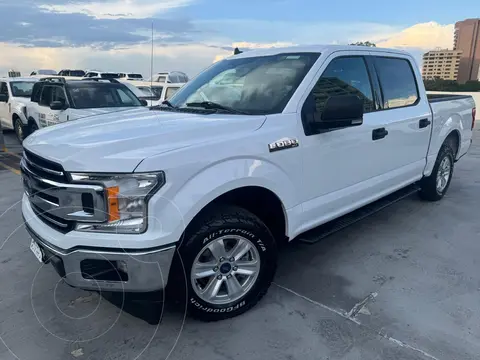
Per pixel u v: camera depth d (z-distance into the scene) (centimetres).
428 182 511
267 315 281
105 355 241
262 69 345
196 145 243
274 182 278
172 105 361
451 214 489
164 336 258
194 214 237
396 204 528
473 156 884
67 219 229
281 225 303
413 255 377
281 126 287
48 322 271
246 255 282
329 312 284
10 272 337
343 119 290
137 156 224
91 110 739
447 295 306
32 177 258
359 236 422
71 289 311
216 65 399
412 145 434
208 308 266
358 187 362
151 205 223
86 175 222
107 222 223
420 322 272
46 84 875
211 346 249
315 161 310
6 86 1142
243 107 316
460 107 540
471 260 366
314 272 344
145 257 225
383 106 392
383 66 400
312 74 318
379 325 269
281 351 244
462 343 250
